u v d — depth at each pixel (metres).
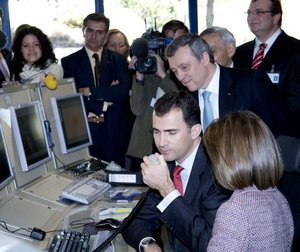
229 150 1.23
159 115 1.64
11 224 1.87
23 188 2.20
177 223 1.51
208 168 1.62
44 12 4.83
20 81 2.88
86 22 3.37
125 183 2.47
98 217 2.02
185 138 1.64
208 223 1.49
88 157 2.93
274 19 3.01
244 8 5.15
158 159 1.58
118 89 3.33
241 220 1.18
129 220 1.80
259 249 1.18
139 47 2.80
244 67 3.18
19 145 2.14
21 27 3.27
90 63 3.38
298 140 1.73
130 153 3.29
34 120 2.32
